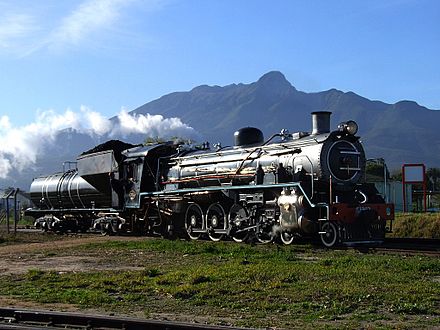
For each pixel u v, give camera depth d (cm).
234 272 1402
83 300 1170
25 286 1365
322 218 1973
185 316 1034
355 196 2078
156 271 1485
